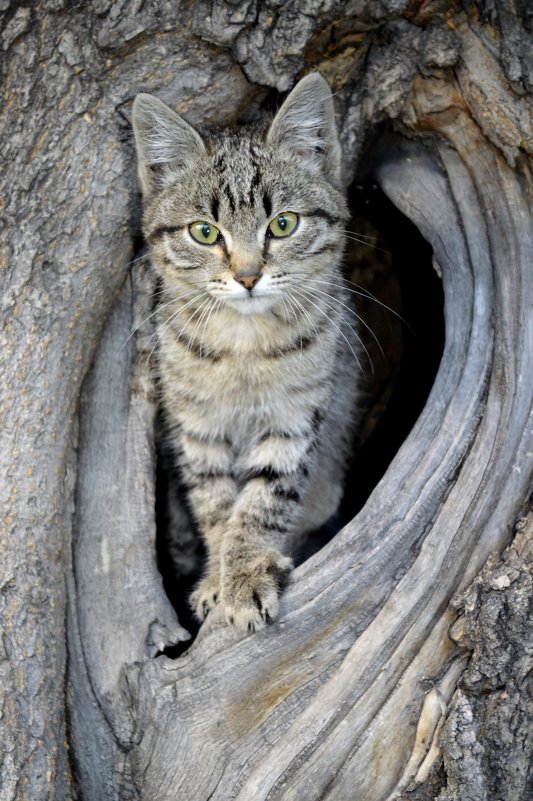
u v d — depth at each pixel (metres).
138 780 0.81
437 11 0.81
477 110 0.83
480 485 0.81
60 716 0.81
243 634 0.81
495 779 0.78
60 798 0.80
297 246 0.83
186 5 0.80
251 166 0.83
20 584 0.80
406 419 1.00
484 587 0.79
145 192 0.83
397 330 1.00
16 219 0.80
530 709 0.78
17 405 0.80
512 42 0.81
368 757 0.79
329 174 0.85
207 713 0.81
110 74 0.81
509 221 0.83
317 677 0.80
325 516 0.93
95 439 0.84
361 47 0.84
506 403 0.81
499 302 0.83
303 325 0.85
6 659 0.79
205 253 0.83
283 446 0.86
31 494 0.80
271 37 0.82
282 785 0.79
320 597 0.81
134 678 0.82
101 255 0.82
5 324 0.80
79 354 0.82
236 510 0.86
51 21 0.79
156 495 0.92
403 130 0.86
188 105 0.84
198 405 0.86
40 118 0.80
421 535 0.81
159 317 0.85
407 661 0.80
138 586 0.83
